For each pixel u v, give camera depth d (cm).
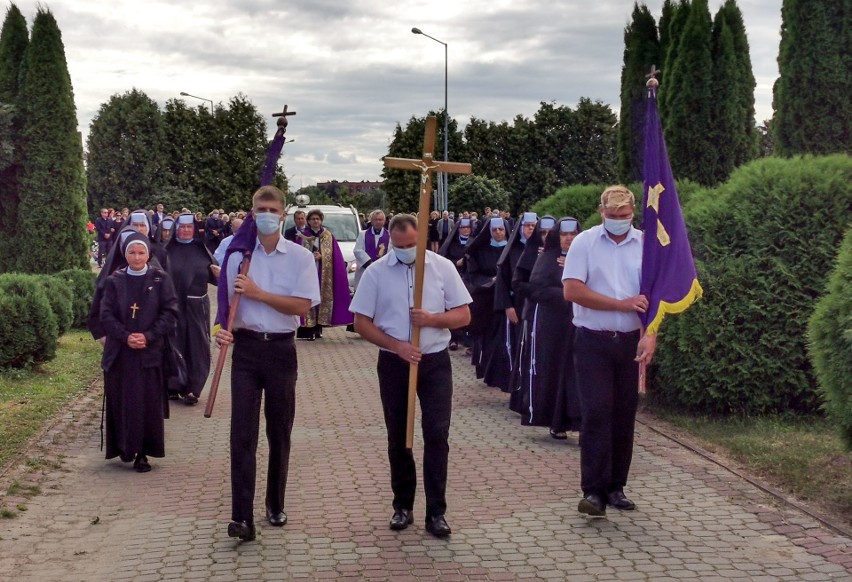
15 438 852
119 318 762
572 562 539
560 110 5419
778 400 884
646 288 603
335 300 646
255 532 584
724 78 1556
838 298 638
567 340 846
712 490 676
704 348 879
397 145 5134
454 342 1507
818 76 1265
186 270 1027
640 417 923
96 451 835
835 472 696
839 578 509
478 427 918
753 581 507
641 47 1842
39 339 1201
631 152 1859
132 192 5494
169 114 5538
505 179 5347
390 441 602
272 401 594
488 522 615
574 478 724
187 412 1003
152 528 615
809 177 891
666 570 525
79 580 525
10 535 602
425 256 586
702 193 985
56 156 1856
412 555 554
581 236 622
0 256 1878
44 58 1848
